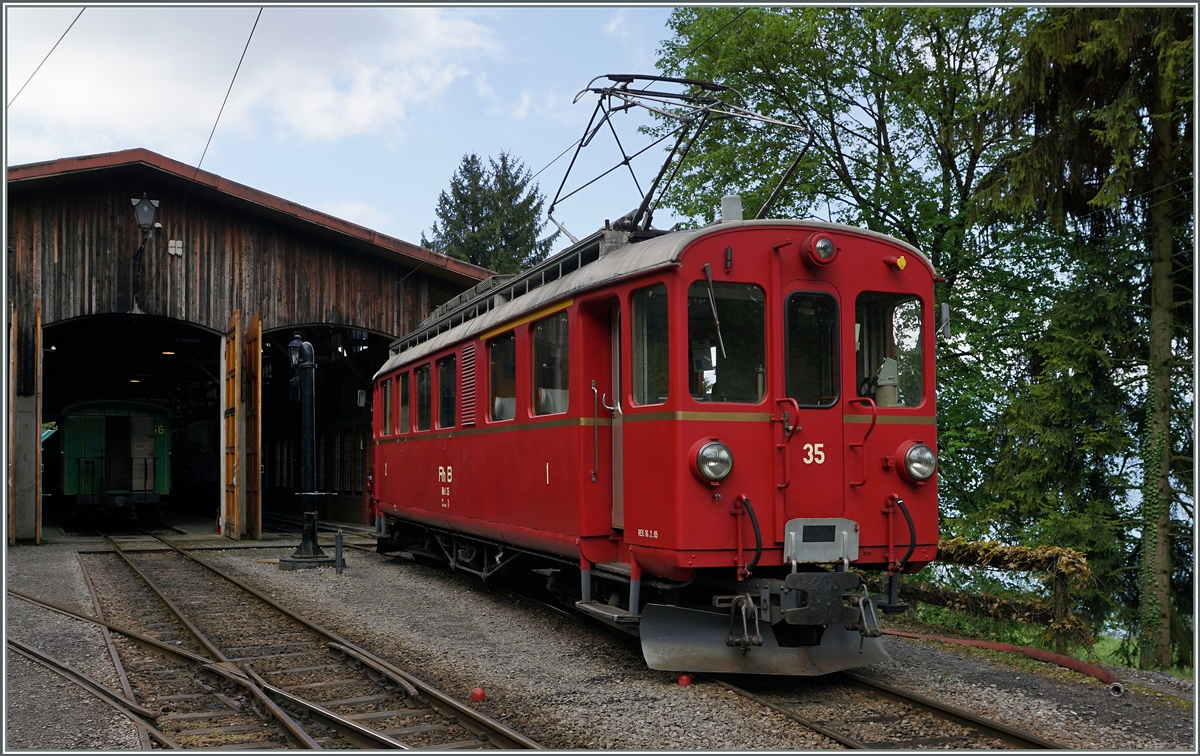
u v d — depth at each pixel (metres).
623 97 9.76
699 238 6.65
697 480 6.45
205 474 33.25
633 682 6.73
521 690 6.55
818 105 17.03
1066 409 12.68
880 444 6.93
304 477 14.87
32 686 6.57
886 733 5.48
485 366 9.82
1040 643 8.51
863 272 7.03
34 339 17.91
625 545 7.14
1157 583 11.84
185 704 6.30
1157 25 10.84
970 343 14.82
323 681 6.96
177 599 11.01
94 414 24.83
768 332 6.73
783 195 16.45
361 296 19.75
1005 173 12.91
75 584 12.16
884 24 15.57
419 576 13.00
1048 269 14.81
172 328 23.25
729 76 16.73
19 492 17.98
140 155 17.28
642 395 6.95
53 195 17.80
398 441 13.63
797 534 6.59
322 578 12.87
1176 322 12.41
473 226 45.41
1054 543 12.28
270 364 31.16
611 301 7.45
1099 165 12.41
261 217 19.12
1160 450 11.95
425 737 5.46
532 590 11.31
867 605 6.45
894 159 16.88
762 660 6.60
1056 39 11.69
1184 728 5.55
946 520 13.95
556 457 7.97
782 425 6.65
